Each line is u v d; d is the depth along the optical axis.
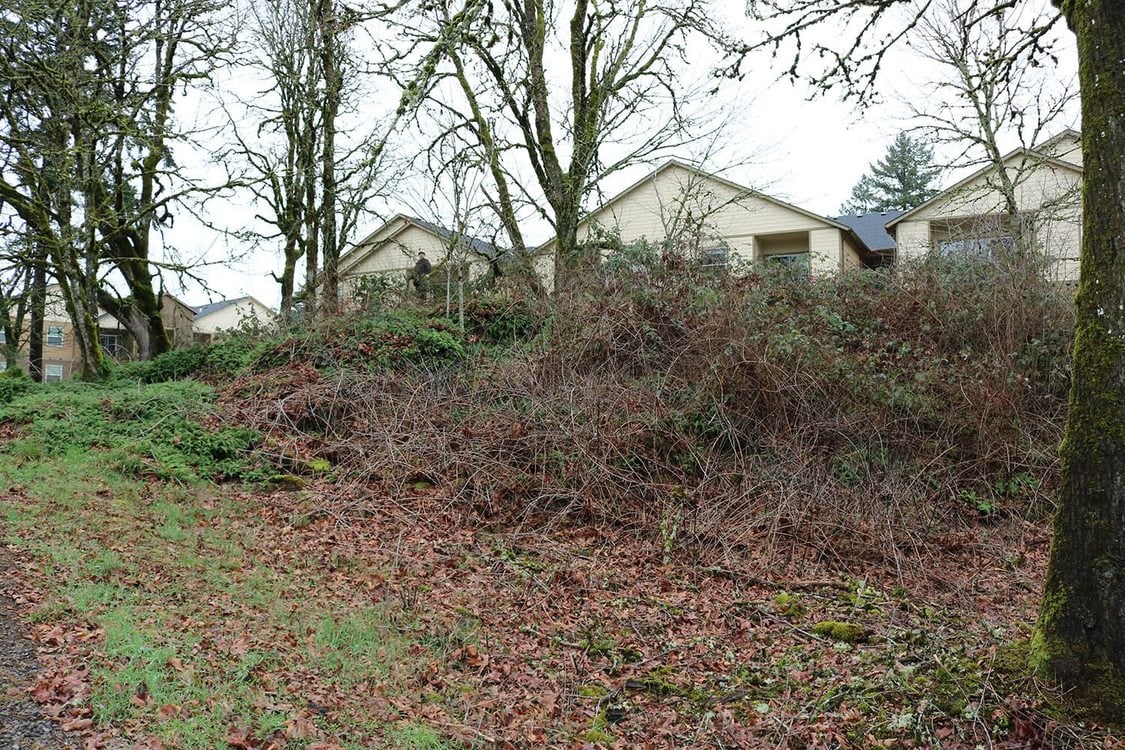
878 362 11.53
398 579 7.07
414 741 4.39
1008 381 10.59
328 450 10.05
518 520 8.83
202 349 14.05
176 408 10.76
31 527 6.80
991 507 9.59
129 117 14.15
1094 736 4.11
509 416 10.26
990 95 13.98
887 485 9.47
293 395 11.08
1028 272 12.31
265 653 5.12
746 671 5.70
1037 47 6.91
